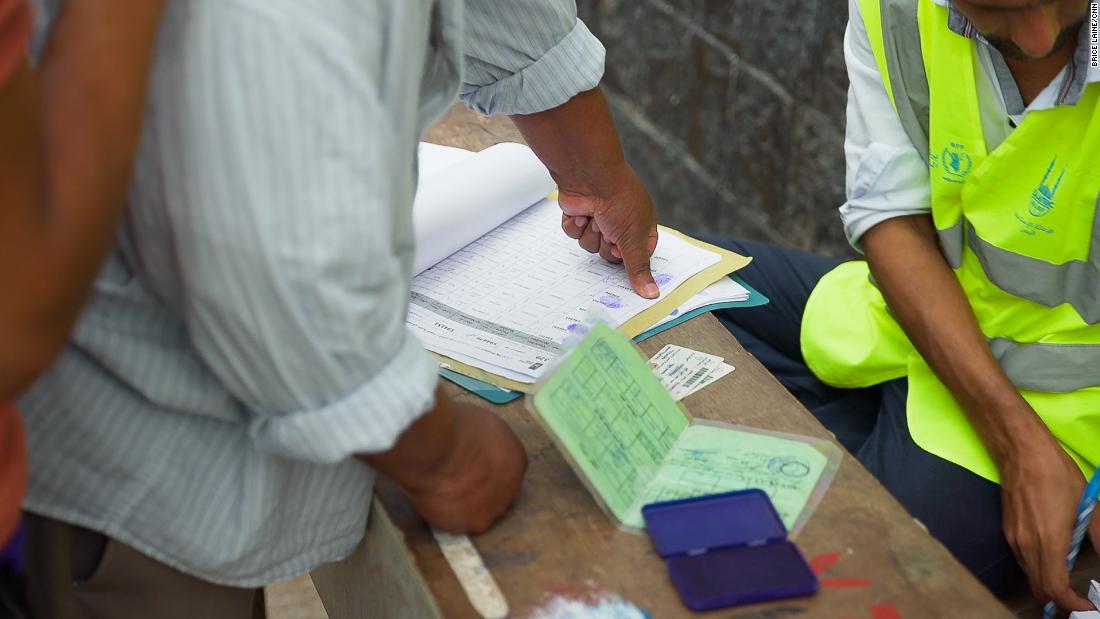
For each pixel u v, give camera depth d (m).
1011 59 1.17
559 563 0.92
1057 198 1.17
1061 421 1.27
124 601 0.92
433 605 0.90
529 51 1.13
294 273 0.71
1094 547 1.22
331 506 0.95
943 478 1.30
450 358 1.14
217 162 0.69
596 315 1.00
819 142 2.36
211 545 0.89
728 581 0.88
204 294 0.73
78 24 0.62
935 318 1.29
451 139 1.52
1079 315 1.24
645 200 1.24
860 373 1.47
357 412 0.78
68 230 0.62
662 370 1.13
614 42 3.09
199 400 0.83
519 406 1.09
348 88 0.70
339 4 0.70
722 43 2.60
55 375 0.81
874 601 0.88
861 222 1.36
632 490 0.97
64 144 0.62
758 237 2.69
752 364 1.14
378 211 0.73
